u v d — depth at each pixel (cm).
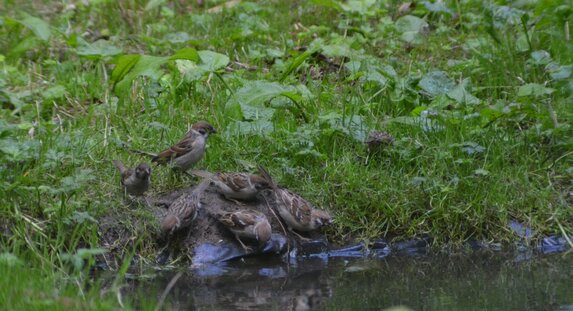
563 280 1120
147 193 1208
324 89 1470
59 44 1633
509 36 1581
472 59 1575
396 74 1475
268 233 1156
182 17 1769
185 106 1407
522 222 1241
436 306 1037
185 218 1154
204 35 1708
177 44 1641
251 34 1666
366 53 1639
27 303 916
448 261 1190
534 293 1077
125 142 1305
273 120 1341
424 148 1288
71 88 1456
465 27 1719
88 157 1243
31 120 1373
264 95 1345
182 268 1136
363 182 1238
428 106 1368
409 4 1806
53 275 1011
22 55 1580
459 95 1363
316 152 1241
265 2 1841
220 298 1053
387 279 1125
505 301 1051
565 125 1327
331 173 1248
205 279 1113
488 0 1727
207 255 1154
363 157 1290
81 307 920
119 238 1148
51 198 1156
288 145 1291
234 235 1180
